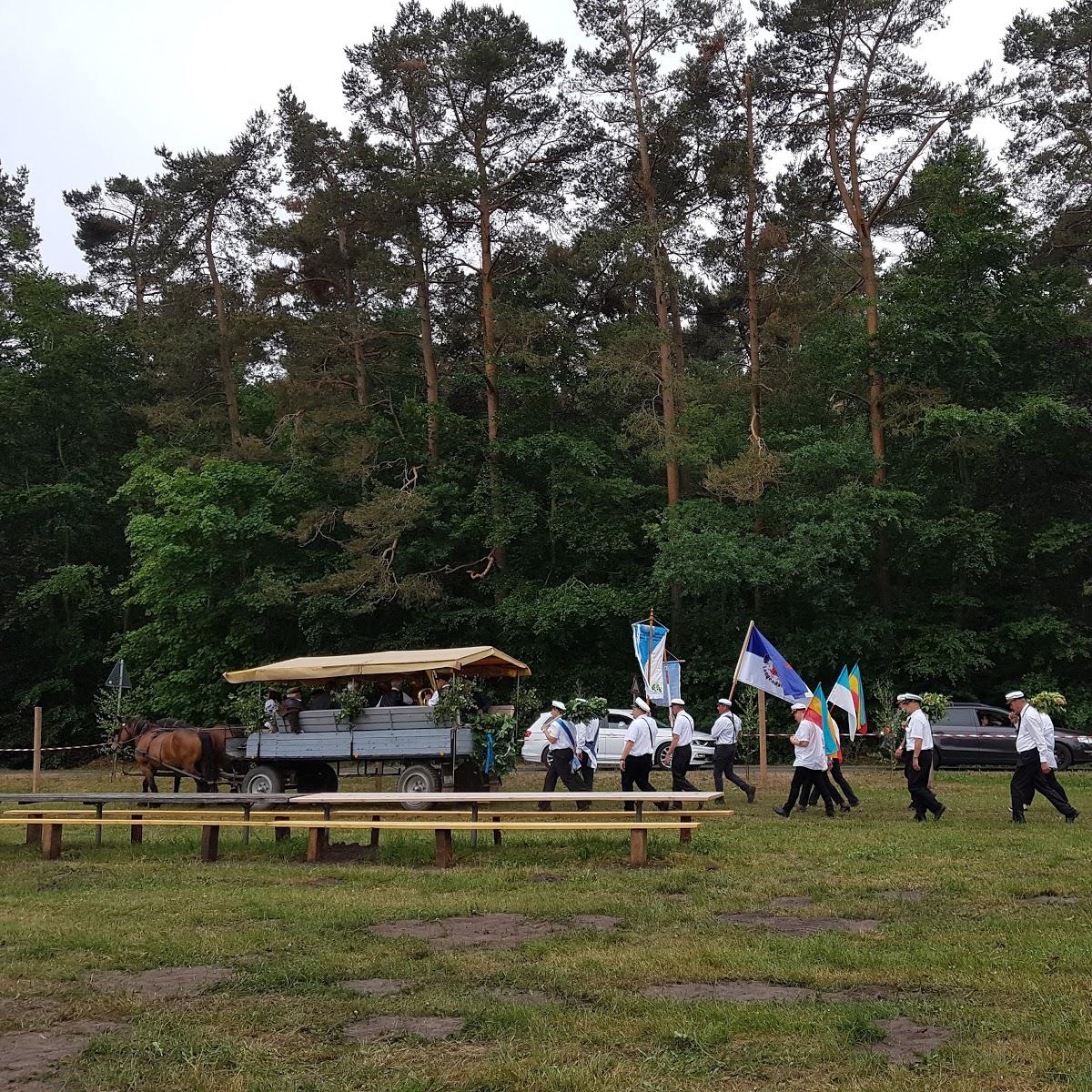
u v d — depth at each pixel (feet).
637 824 40.73
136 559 143.64
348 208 133.90
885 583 122.31
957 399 122.72
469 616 127.24
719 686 122.21
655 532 118.21
